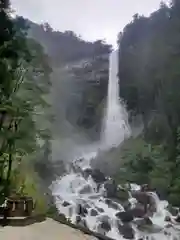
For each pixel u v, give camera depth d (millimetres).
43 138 8086
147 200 9008
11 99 5680
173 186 8586
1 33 5598
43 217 5254
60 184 8922
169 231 8305
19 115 5762
